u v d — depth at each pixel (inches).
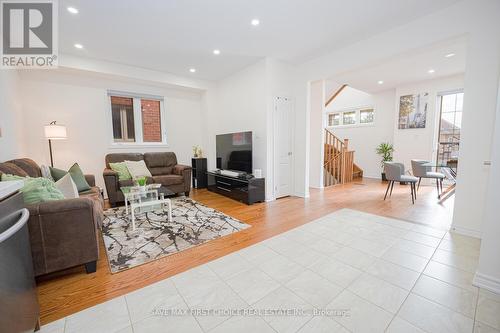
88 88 166.6
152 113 201.6
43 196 71.6
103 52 142.6
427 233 101.8
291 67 170.4
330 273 71.7
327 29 117.0
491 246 61.4
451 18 96.7
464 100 95.0
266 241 95.8
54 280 69.7
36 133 149.8
